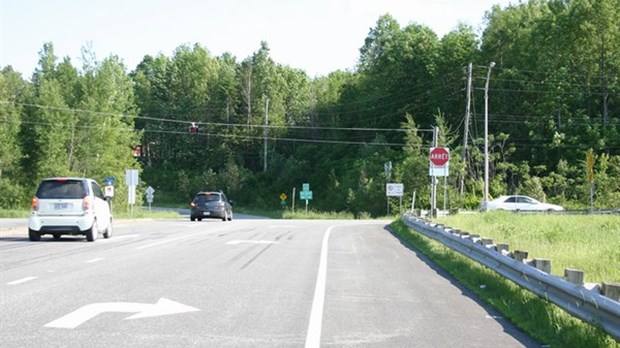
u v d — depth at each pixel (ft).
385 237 86.94
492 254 43.50
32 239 71.36
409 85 280.51
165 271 45.85
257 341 25.44
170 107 371.97
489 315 32.22
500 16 258.16
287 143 342.44
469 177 213.05
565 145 213.66
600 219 102.12
